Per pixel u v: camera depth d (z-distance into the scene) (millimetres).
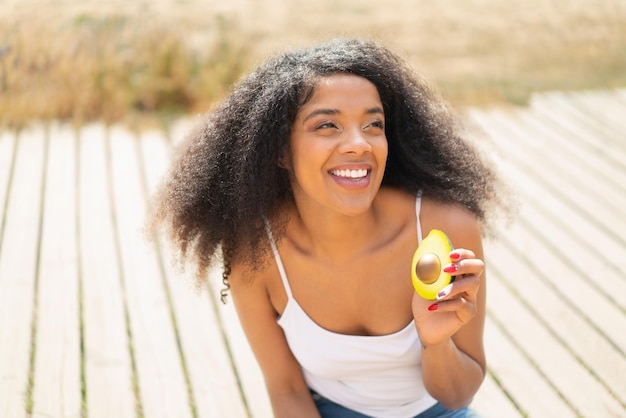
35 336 3670
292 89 2104
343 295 2316
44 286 4105
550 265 4219
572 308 3807
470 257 1961
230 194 2268
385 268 2291
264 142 2148
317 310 2355
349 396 2457
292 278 2348
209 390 3297
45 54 7184
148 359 3506
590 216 4809
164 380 3363
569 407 3127
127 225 4793
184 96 6992
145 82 7012
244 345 3602
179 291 4039
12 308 3900
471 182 2371
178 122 6645
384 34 2910
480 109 6875
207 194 2299
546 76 7793
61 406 3193
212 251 2367
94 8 9062
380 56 2217
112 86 6922
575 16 9695
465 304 1985
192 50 7660
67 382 3342
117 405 3205
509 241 4488
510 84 7504
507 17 9750
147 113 6848
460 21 9562
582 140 6137
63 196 5238
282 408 2510
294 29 8812
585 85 7535
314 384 2533
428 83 2414
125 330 3721
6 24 7867
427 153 2324
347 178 2084
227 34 8273
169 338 3660
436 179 2318
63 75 6977
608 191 5180
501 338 3586
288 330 2406
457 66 8047
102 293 4039
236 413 3160
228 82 7062
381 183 2348
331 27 8984
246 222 2244
